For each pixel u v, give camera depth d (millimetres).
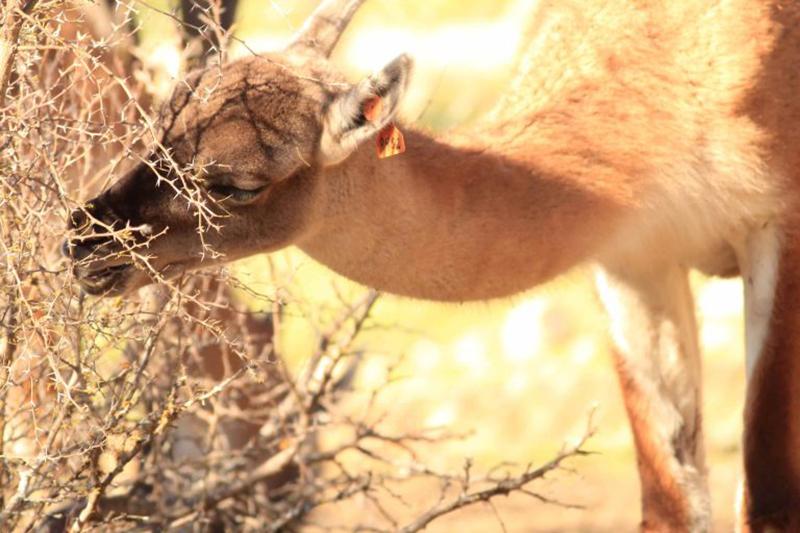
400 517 15773
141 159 9367
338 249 10508
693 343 12688
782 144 11375
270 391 13500
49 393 10555
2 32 8969
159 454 11625
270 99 9883
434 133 10844
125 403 9781
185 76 10062
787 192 11438
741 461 11820
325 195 10219
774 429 11516
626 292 12484
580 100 11125
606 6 11492
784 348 11547
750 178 11328
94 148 11945
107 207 9633
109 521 10062
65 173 10258
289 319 17344
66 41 9312
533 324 21297
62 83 10797
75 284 9500
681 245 11836
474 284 10695
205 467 11758
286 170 9875
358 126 9797
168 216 9727
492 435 19094
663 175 11211
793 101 11367
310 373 12453
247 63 10062
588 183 10828
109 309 9969
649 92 11188
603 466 17844
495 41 24547
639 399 12648
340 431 17984
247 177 9773
